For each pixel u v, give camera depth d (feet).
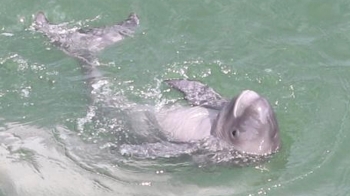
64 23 44.06
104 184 34.63
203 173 34.55
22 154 36.47
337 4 45.34
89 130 37.29
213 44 42.37
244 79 39.96
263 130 32.68
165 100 38.01
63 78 40.09
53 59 41.16
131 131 36.81
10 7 44.62
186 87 38.45
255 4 45.06
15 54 41.47
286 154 34.88
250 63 41.01
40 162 35.99
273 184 33.68
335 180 33.94
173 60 41.04
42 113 38.45
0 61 41.04
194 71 40.47
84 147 36.50
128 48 41.78
